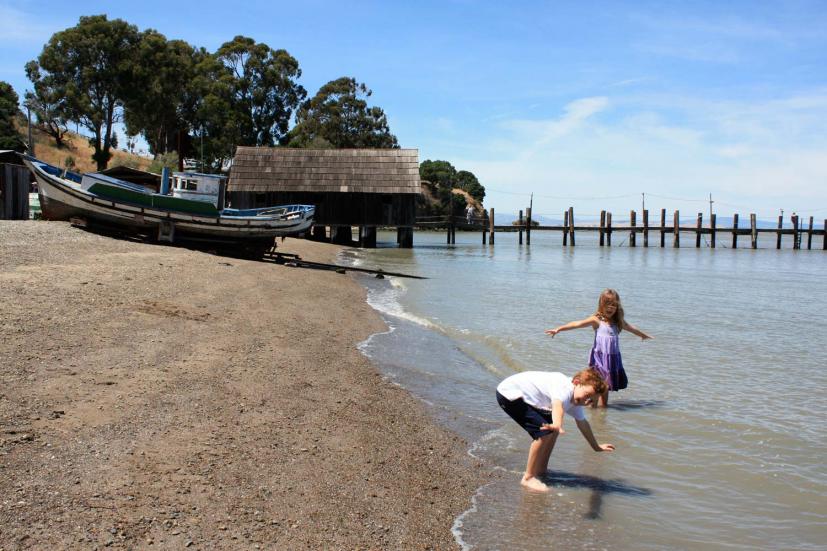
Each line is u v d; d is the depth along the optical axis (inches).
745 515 196.1
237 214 941.8
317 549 154.1
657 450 250.8
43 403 217.8
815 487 217.5
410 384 333.4
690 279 1011.3
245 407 250.4
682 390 341.1
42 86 2561.5
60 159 2751.0
